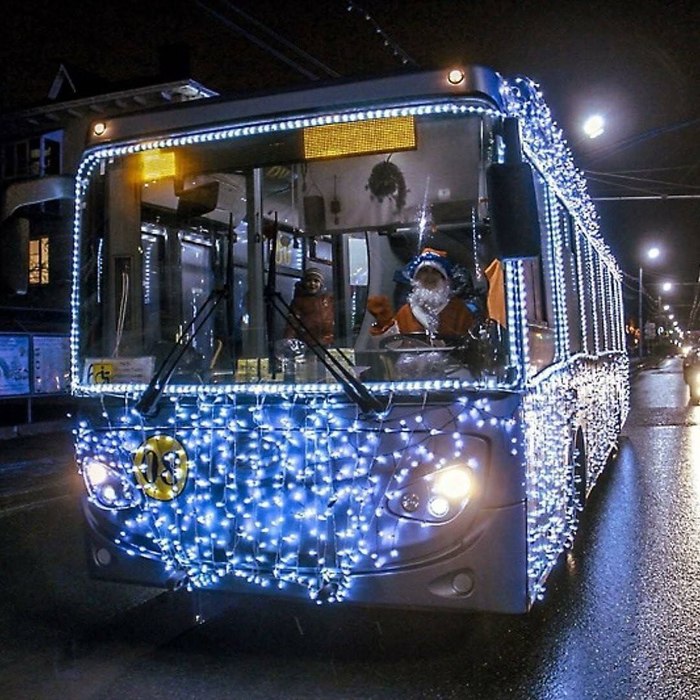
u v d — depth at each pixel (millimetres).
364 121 4996
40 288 27062
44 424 19578
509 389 4625
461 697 4664
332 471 4793
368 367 4859
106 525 5352
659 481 11359
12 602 6625
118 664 5246
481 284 4988
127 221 5523
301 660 5246
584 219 8781
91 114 28406
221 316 5305
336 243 5391
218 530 5062
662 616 5906
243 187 5316
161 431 5184
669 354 101375
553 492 5781
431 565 4609
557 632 5633
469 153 4934
